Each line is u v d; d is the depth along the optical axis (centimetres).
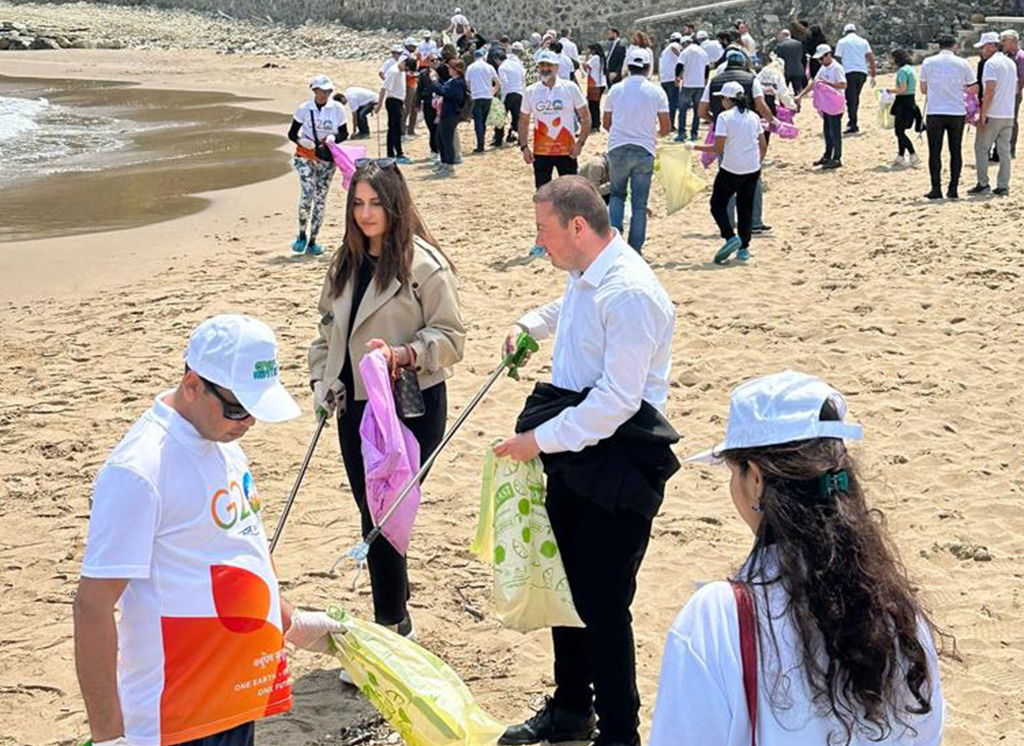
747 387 265
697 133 2225
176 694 340
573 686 475
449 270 527
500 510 443
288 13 5069
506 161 2073
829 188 1625
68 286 1267
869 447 772
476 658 554
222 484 347
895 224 1367
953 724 495
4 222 1650
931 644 254
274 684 361
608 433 421
